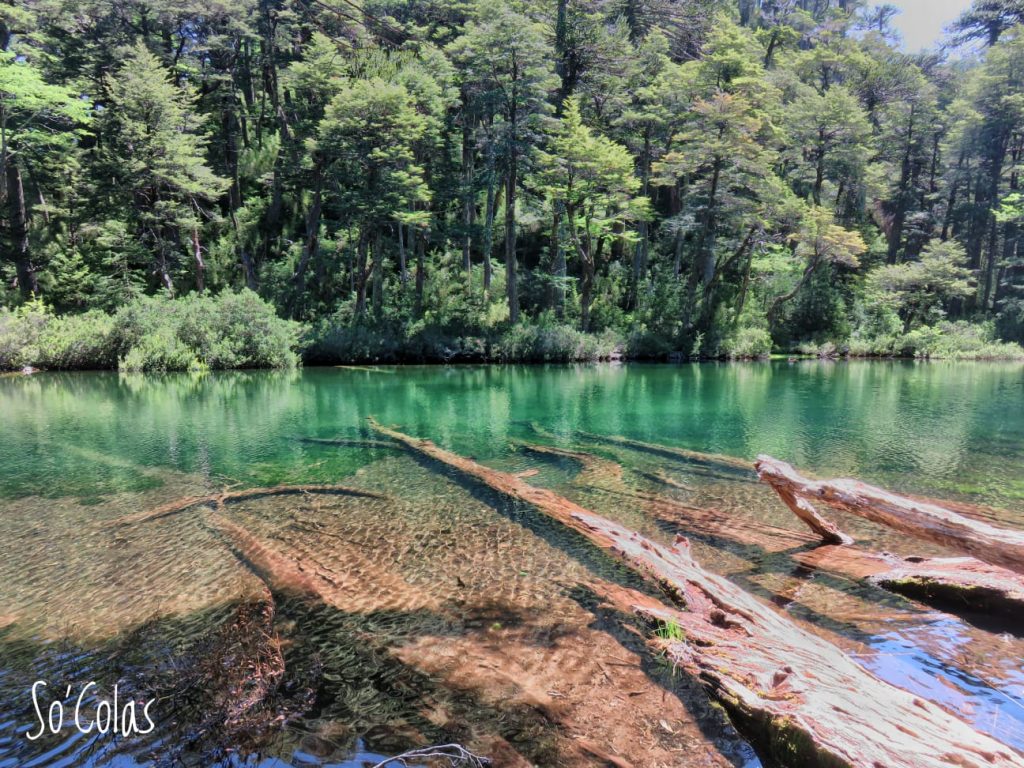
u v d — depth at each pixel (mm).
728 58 35094
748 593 4719
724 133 32438
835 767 2680
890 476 8633
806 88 44750
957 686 3504
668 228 37875
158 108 29656
